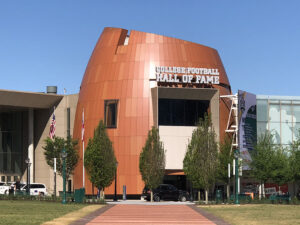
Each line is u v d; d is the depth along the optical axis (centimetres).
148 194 6209
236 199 5103
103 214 3875
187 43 7500
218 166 5912
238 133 7125
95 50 7844
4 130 9569
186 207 4775
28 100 8506
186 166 6019
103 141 6141
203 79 7312
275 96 7725
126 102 7206
